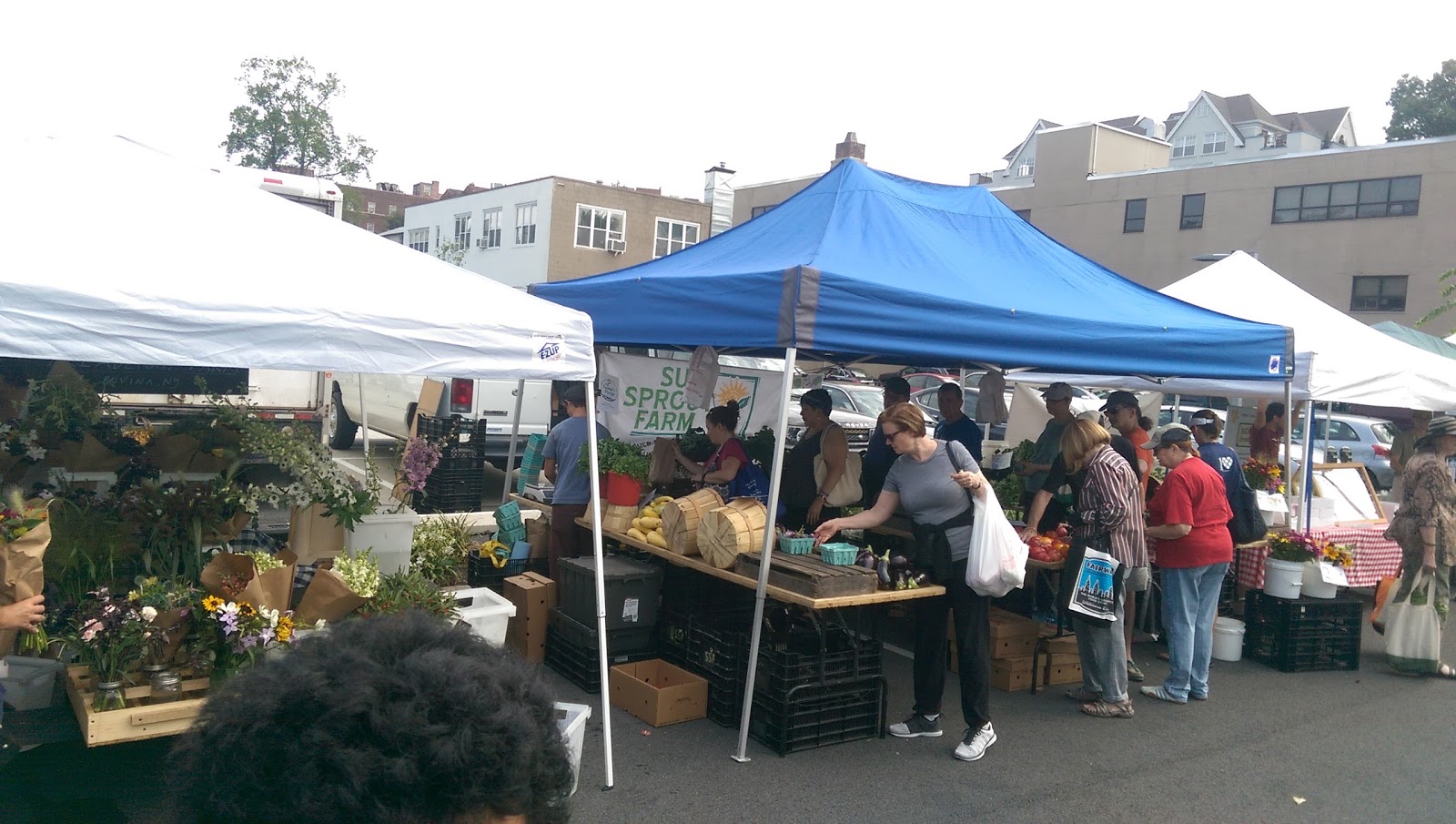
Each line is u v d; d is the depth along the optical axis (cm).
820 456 660
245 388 899
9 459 536
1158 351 596
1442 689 681
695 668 569
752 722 526
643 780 465
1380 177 2955
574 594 598
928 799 461
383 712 88
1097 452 577
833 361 864
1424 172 2867
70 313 315
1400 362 839
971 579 491
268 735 89
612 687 570
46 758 376
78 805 343
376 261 408
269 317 352
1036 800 466
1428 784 509
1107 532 571
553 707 104
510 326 410
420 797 87
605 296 602
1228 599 786
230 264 361
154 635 366
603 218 3503
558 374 428
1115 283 702
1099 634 585
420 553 655
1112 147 3678
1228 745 553
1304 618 712
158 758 381
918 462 511
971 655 505
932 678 533
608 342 610
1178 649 621
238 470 549
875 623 539
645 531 618
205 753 93
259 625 379
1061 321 551
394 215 7238
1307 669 716
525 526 717
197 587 425
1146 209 3469
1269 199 3180
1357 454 1614
